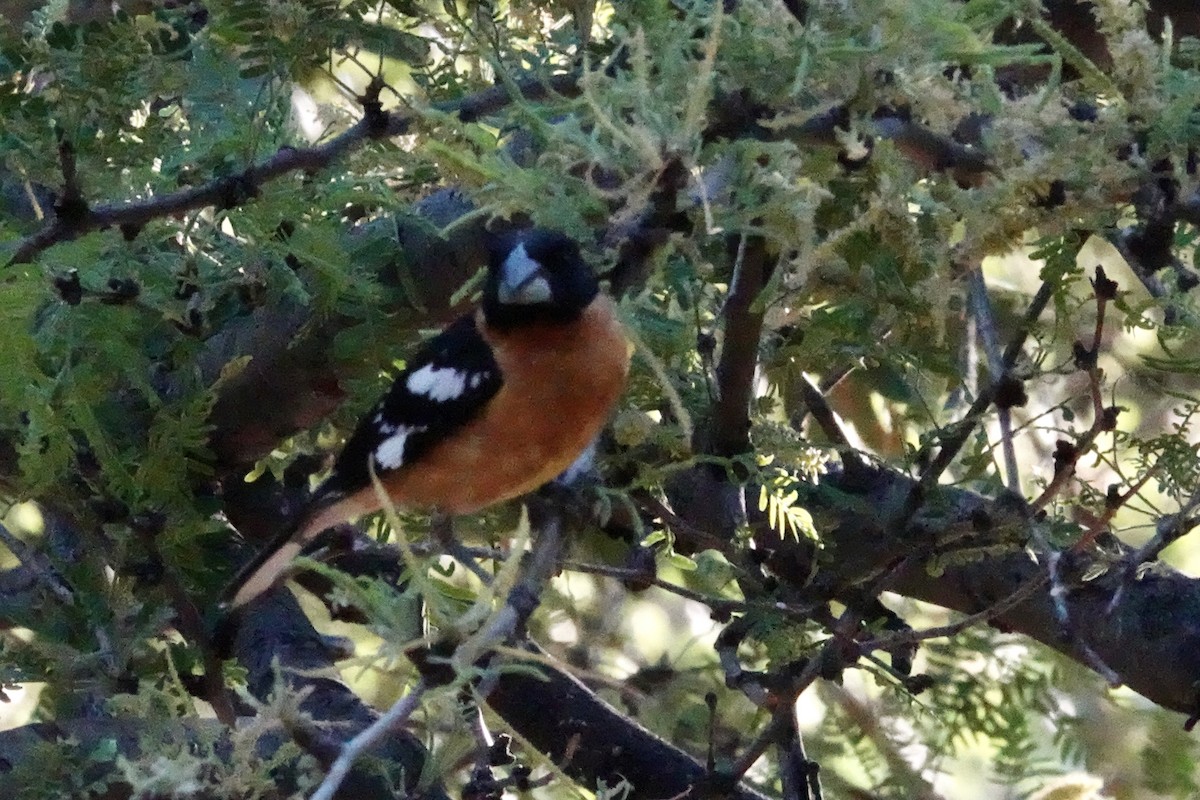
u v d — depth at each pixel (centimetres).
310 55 537
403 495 616
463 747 518
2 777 531
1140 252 507
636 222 464
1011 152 465
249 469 738
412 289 580
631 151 450
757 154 448
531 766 572
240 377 627
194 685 563
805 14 474
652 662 976
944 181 493
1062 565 557
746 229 453
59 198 468
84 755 556
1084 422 834
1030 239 651
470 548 607
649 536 662
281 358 614
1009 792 829
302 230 519
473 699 434
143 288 530
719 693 901
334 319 595
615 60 530
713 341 584
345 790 611
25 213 573
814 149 477
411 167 534
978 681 759
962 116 460
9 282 456
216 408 641
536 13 569
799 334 597
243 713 654
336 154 495
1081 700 874
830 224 511
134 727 568
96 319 502
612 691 917
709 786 586
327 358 609
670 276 561
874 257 512
